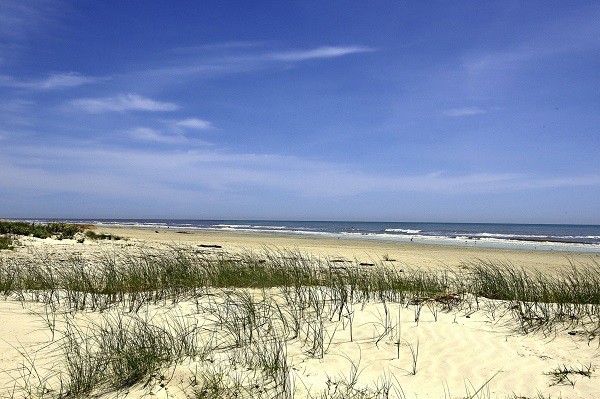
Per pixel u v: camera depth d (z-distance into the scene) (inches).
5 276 407.2
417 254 879.1
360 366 208.7
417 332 248.7
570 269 632.4
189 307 298.8
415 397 178.4
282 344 232.8
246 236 1551.4
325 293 324.8
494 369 202.7
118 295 338.6
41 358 211.2
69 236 951.0
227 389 179.2
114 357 200.8
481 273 384.5
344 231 2303.2
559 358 210.5
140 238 1168.8
